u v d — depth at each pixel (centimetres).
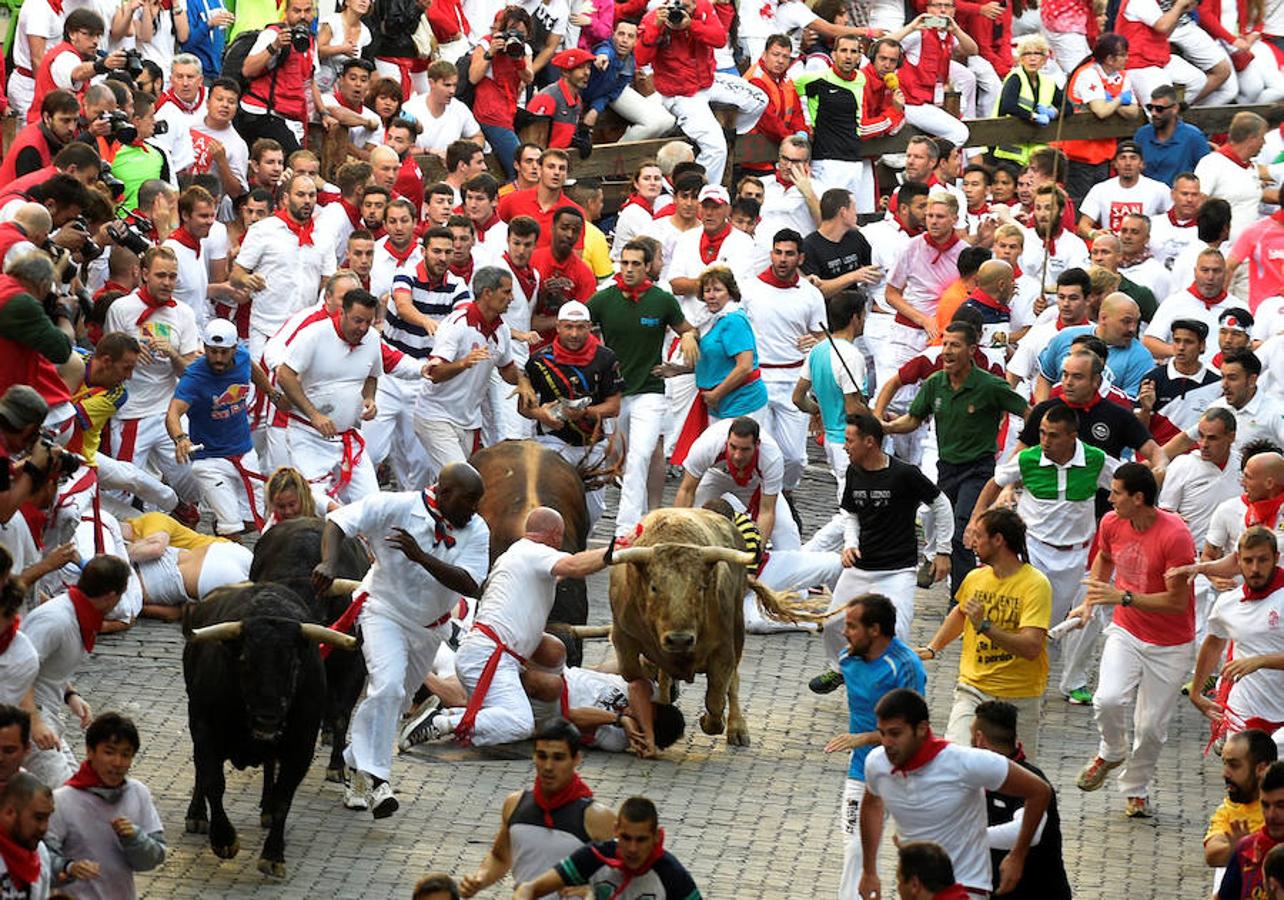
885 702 2277
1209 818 3053
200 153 4269
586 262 4359
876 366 4459
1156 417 3731
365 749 2794
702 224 4372
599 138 5138
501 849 2250
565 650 3098
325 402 3606
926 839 2288
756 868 2755
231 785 2934
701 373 3866
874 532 3181
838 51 5081
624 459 3984
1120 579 3012
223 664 2600
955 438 3662
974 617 2747
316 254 3991
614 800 2936
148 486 3438
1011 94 5484
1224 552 3219
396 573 2791
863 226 5044
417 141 4712
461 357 3738
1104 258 4419
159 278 3616
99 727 2308
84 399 3281
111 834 2314
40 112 4141
